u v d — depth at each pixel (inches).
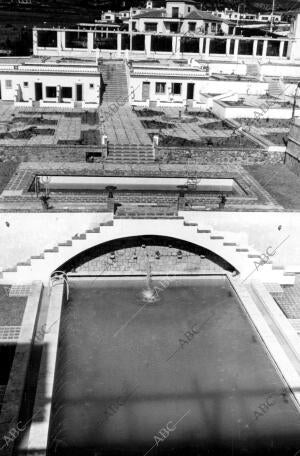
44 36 2898.6
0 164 1248.8
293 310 836.0
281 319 779.4
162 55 2792.8
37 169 1177.4
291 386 631.8
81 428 567.2
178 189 1139.3
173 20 2847.0
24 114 1809.8
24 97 2092.8
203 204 1004.6
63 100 2091.5
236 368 670.5
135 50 2950.3
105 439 553.9
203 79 2170.3
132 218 850.1
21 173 1141.1
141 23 2898.6
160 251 902.4
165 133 1567.4
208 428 572.4
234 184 1162.6
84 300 826.8
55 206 948.0
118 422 575.5
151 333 740.7
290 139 1302.9
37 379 631.8
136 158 1316.4
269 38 2851.9
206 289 875.4
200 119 1840.6
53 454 535.8
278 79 2405.3
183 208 952.9
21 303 799.1
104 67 2354.8
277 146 1325.0
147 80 2148.1
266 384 645.3
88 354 687.1
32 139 1417.3
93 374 647.8
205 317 790.5
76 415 583.8
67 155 1302.9
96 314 786.8
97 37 3102.9
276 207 983.0
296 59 2861.7
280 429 575.5
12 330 724.7
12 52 3225.9
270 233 964.0
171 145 1371.8
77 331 739.4
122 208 955.3
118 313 792.3
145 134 1533.0
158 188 1157.7
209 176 1172.5
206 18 2893.7
